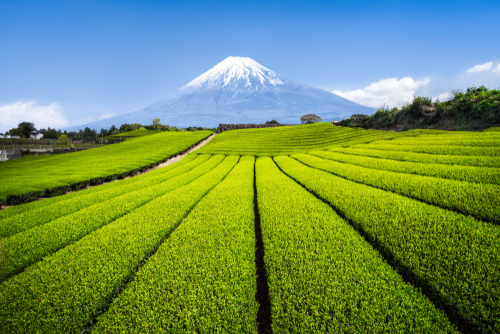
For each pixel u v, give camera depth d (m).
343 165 17.97
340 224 7.76
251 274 5.52
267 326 4.91
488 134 20.53
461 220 7.09
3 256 7.08
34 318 4.67
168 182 17.33
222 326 4.28
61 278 5.71
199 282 5.29
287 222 8.21
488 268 4.86
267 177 16.86
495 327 3.80
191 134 64.19
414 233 6.56
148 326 4.27
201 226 8.40
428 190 9.88
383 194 10.23
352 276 5.14
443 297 4.43
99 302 4.88
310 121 116.69
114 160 32.03
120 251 6.82
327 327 4.05
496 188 8.97
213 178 18.20
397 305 4.32
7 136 105.94
